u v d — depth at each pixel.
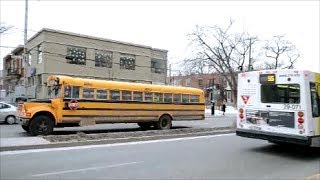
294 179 8.59
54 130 18.84
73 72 40.41
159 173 8.91
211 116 38.34
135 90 18.92
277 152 12.74
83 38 41.19
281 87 12.28
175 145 13.93
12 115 23.16
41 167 9.38
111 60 43.75
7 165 9.56
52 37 38.97
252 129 13.05
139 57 46.47
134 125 23.17
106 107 17.69
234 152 12.58
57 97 16.52
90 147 12.99
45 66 38.34
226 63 43.97
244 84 13.45
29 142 12.82
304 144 11.55
